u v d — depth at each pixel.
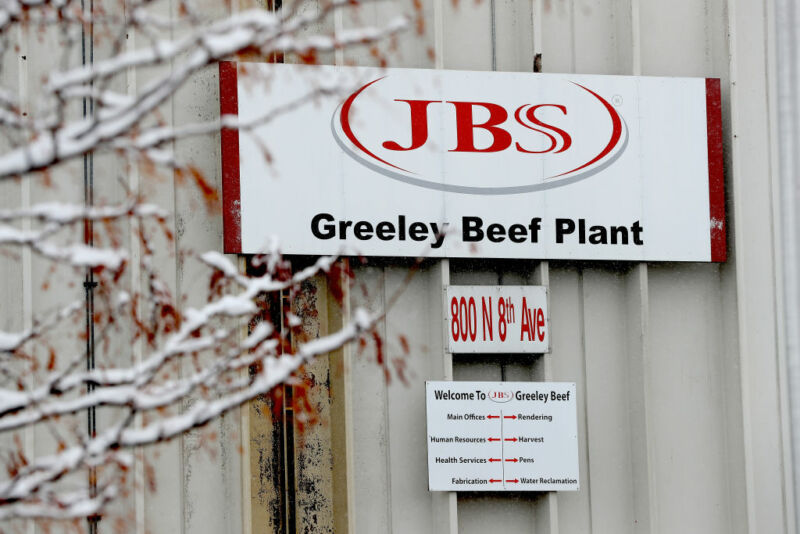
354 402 57.62
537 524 58.91
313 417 56.03
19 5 30.84
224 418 55.97
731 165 61.53
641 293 59.72
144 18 32.59
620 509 59.75
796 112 62.00
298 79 57.16
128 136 36.75
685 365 61.00
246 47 31.00
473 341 58.06
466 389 57.69
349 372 56.44
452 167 58.69
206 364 53.31
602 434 59.97
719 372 61.31
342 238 57.41
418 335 58.81
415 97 58.69
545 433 58.00
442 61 59.44
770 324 61.31
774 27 62.47
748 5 62.59
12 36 53.91
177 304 55.50
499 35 60.94
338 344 33.94
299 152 57.31
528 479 57.62
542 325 58.69
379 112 58.25
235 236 56.28
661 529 59.81
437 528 57.84
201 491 55.53
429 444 57.19
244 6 57.72
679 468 60.28
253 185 56.72
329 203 57.41
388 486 57.78
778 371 61.03
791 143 61.94
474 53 60.56
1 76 53.81
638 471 59.53
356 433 57.56
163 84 30.28
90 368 53.12
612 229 59.72
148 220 55.00
